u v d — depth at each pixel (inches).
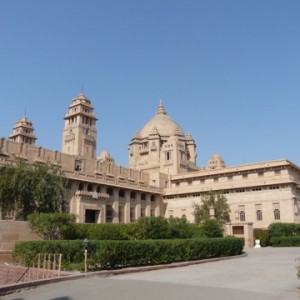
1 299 575.8
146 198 3469.5
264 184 2982.3
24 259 973.8
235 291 606.5
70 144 4739.2
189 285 674.8
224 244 1358.3
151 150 4488.2
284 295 556.4
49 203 1743.4
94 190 2960.1
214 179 3398.1
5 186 1653.5
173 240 1112.8
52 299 558.3
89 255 885.2
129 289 626.5
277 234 2317.9
